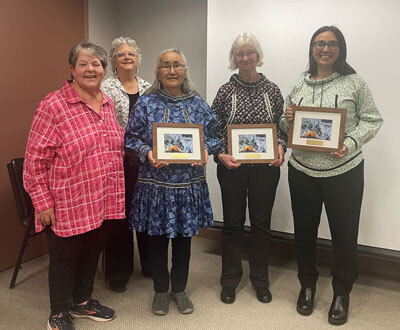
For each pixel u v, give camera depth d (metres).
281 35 2.65
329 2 2.48
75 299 2.05
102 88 2.27
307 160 2.00
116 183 1.93
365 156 2.50
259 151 2.12
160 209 1.95
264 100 2.13
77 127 1.76
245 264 2.88
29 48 2.76
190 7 3.29
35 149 1.71
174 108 1.99
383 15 2.35
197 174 2.03
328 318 2.08
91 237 1.94
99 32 3.43
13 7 2.62
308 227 2.11
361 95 1.91
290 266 2.84
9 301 2.29
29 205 2.45
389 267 2.72
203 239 3.40
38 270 2.75
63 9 3.01
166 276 2.15
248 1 2.73
